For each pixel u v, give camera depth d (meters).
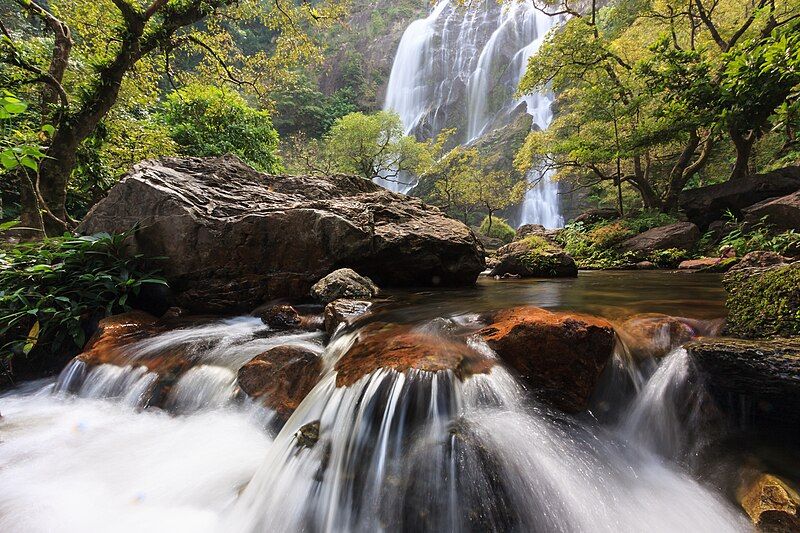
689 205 11.57
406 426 2.16
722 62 10.02
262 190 6.05
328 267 5.30
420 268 5.93
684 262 8.98
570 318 2.71
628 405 2.72
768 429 2.30
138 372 3.51
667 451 2.50
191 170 5.90
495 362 2.61
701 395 2.47
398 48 44.16
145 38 8.46
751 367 2.15
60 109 7.22
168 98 13.23
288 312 4.40
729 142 14.04
